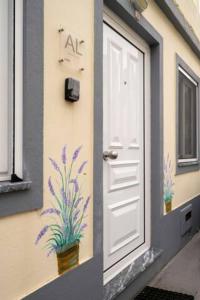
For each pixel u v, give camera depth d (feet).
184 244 14.44
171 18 12.32
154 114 11.40
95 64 7.16
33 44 5.38
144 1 9.24
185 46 14.84
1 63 4.99
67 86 6.18
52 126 5.92
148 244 11.31
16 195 5.04
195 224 16.39
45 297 5.68
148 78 11.30
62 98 6.16
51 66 5.89
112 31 8.89
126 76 9.73
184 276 10.83
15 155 5.18
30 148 5.34
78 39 6.62
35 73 5.43
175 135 13.29
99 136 7.32
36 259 5.54
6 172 5.10
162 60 11.64
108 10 8.54
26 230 5.32
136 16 9.18
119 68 9.30
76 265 6.58
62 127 6.18
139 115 10.69
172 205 12.86
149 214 11.35
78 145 6.64
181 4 13.16
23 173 5.28
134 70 10.29
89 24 7.00
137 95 10.53
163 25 11.80
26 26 5.25
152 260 10.25
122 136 9.50
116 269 9.14
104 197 8.55
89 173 7.02
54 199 5.96
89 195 7.03
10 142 5.15
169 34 12.51
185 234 14.64
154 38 10.78
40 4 5.51
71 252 6.44
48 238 5.81
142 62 10.94
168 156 12.42
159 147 11.38
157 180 11.36
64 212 6.23
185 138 15.58
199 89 17.72
